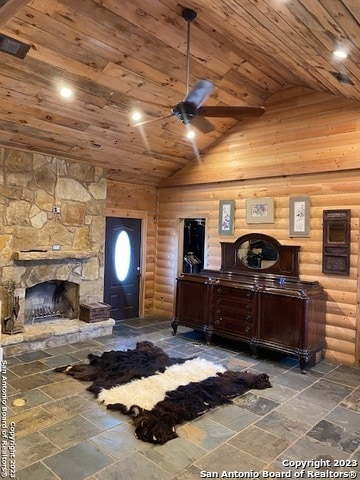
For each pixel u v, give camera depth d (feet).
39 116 13.30
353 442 8.89
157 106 14.21
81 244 17.49
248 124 17.46
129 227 20.84
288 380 12.69
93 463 7.75
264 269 16.88
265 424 9.62
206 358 14.61
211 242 19.33
